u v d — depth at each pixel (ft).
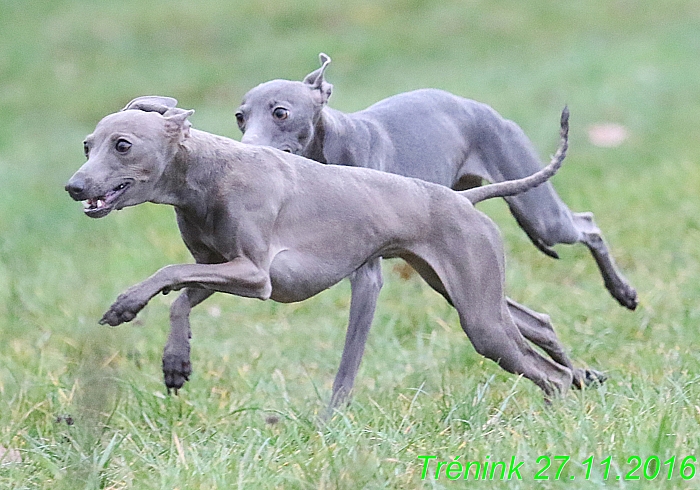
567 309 39.91
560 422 26.63
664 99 76.59
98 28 105.70
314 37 101.09
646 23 100.63
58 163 70.54
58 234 52.11
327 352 38.14
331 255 27.20
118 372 33.09
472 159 36.09
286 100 32.30
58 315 40.27
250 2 110.01
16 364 34.50
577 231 37.42
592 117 72.84
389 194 27.96
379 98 79.46
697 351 33.53
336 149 32.94
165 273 24.88
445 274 28.48
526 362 29.45
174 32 104.32
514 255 48.34
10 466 26.25
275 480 24.20
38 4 112.68
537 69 87.56
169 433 28.48
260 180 26.13
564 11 105.19
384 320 40.65
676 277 42.73
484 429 27.32
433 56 95.76
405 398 30.63
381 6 107.96
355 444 25.32
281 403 31.71
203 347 38.24
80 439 26.86
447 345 36.55
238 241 25.77
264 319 42.57
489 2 108.47
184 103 87.10
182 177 25.61
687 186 55.52
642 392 28.48
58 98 90.33
